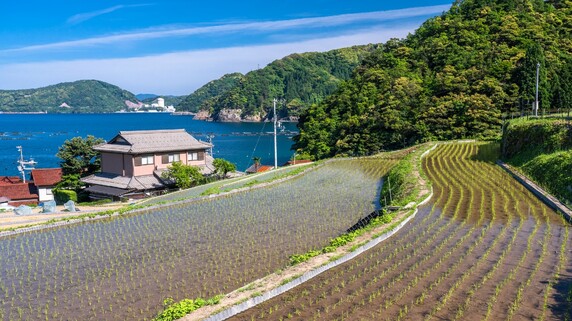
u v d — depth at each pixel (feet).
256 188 114.11
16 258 61.93
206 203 97.30
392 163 149.79
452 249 53.62
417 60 265.75
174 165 142.82
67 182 153.58
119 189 137.90
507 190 86.28
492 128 184.44
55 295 48.32
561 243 54.03
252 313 38.96
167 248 64.28
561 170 83.46
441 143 171.83
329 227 73.46
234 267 55.21
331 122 238.68
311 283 45.09
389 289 42.75
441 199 81.30
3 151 386.32
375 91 240.53
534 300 38.86
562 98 190.08
